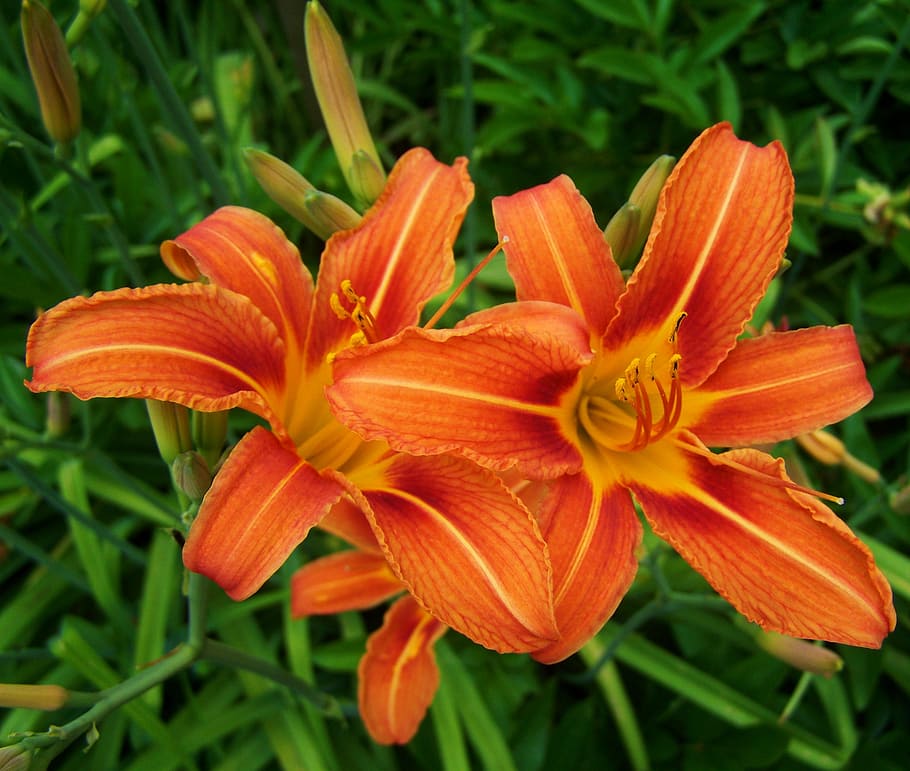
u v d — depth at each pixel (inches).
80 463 16.1
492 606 8.0
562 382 9.0
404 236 9.9
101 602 15.0
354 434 9.8
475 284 16.8
